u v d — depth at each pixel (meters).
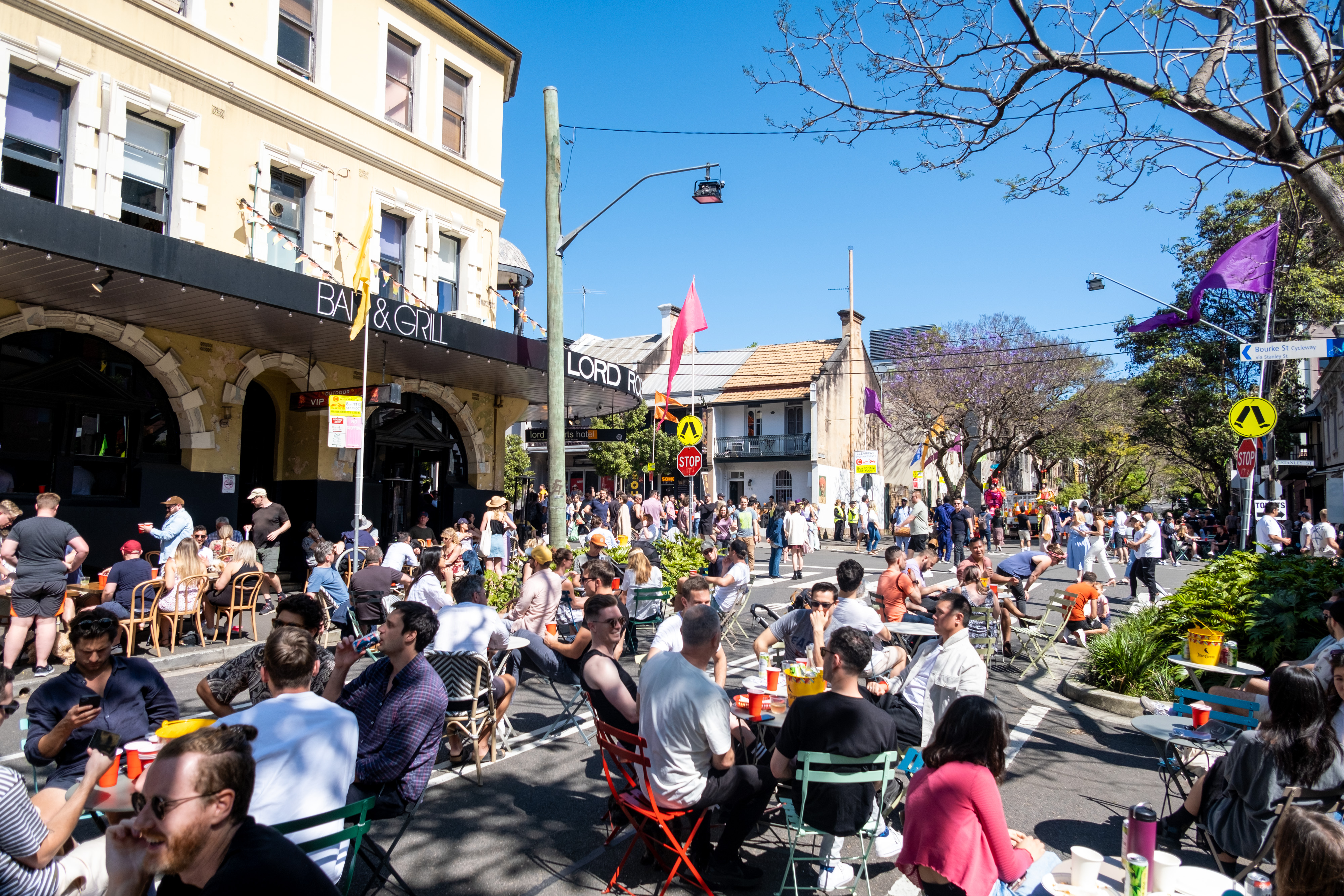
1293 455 37.00
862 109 8.34
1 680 4.83
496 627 6.52
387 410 16.59
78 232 8.84
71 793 3.33
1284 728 3.87
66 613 8.95
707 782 4.30
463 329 13.81
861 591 11.23
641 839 4.98
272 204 14.05
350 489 15.75
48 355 11.58
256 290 10.70
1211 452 32.75
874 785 4.19
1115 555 28.38
